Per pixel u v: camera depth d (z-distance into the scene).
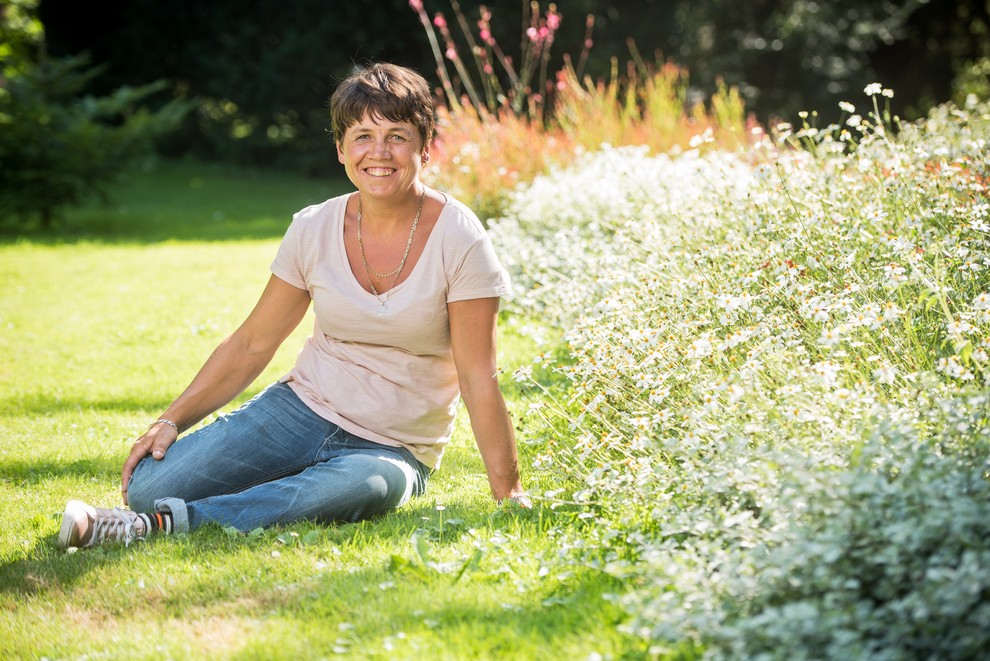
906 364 3.95
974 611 2.55
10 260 13.44
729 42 28.48
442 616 3.18
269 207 21.55
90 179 17.47
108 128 18.41
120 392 6.73
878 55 31.58
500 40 26.52
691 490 3.57
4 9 23.23
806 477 3.01
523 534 3.82
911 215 5.10
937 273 4.04
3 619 3.32
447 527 4.02
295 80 27.92
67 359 7.79
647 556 3.16
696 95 25.09
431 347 4.34
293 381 4.46
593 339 4.83
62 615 3.36
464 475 4.85
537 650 2.90
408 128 4.13
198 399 4.45
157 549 3.84
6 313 9.62
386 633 3.09
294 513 4.08
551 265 7.75
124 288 11.02
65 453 5.34
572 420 4.49
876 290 4.51
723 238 5.83
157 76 29.62
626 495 3.82
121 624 3.28
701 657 2.73
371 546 3.82
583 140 11.80
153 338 8.48
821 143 6.58
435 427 4.45
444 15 26.36
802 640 2.59
